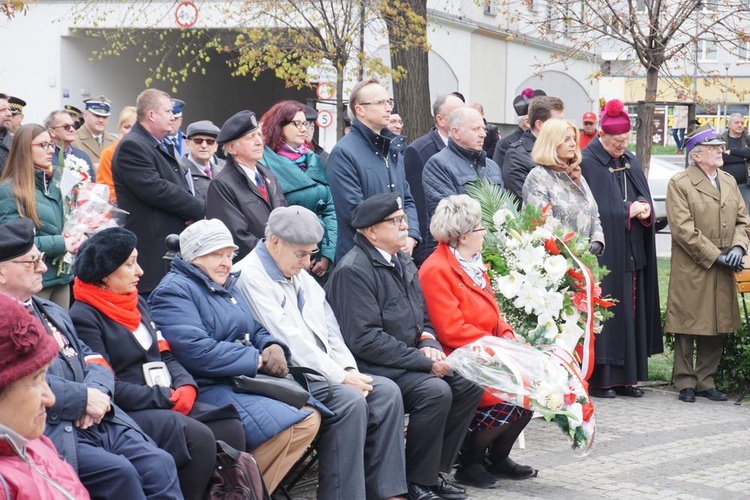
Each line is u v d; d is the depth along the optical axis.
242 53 18.19
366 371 6.61
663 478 7.19
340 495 5.96
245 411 5.77
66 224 7.23
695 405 9.58
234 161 7.38
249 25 18.55
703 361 9.88
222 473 5.30
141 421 5.27
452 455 6.70
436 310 6.97
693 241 9.65
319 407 5.95
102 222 7.29
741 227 9.91
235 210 7.22
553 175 9.19
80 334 5.39
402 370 6.54
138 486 4.84
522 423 7.04
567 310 7.70
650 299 10.09
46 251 7.07
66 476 4.21
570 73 30.20
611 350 9.72
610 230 9.73
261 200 7.38
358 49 16.94
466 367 6.58
